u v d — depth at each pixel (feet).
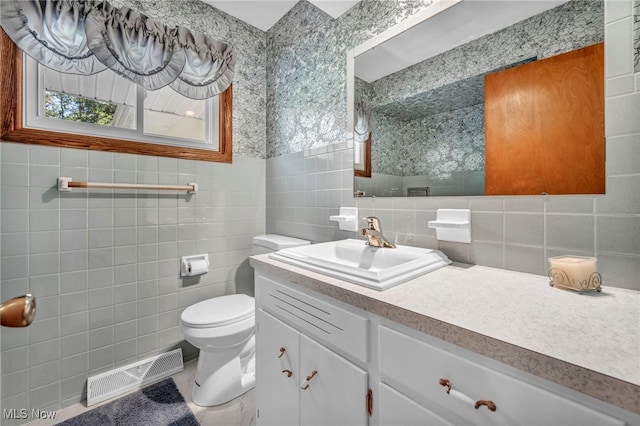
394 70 4.04
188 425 4.02
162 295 5.30
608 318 1.76
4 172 3.86
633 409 1.12
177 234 5.47
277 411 3.18
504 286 2.42
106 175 4.68
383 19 4.19
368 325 2.20
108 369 4.72
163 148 5.28
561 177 2.61
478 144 3.19
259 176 6.69
